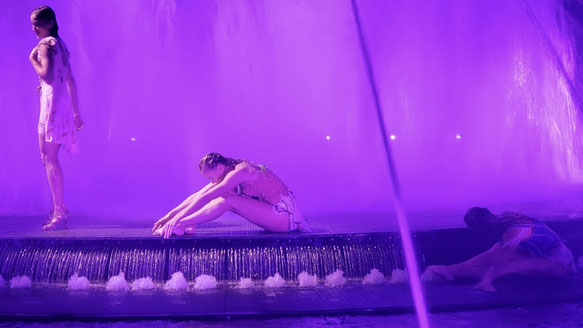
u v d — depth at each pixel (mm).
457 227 4820
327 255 4500
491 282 4223
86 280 4336
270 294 4117
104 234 4730
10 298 4008
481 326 3359
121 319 3545
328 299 3936
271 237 4488
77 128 5227
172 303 3861
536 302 3828
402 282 4438
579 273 4684
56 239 4484
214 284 4328
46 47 5023
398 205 4926
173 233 4594
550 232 4434
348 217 6113
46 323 3504
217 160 4734
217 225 5469
